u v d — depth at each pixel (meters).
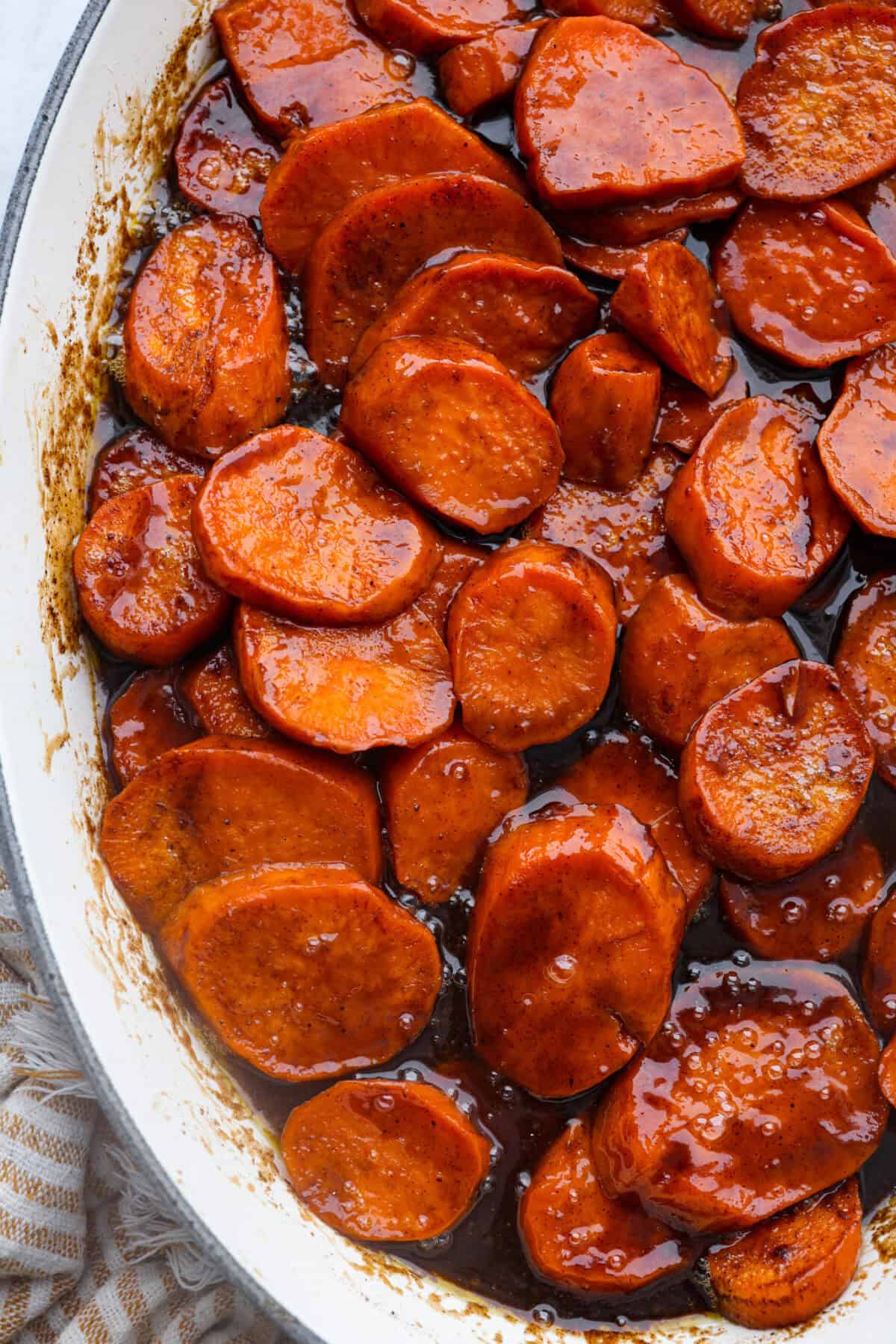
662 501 0.48
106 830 0.47
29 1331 0.50
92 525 0.47
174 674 0.48
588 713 0.48
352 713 0.47
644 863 0.46
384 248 0.48
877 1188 0.48
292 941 0.47
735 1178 0.47
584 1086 0.47
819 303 0.49
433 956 0.47
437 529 0.48
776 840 0.47
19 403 0.46
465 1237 0.48
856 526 0.49
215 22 0.49
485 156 0.48
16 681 0.45
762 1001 0.48
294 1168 0.47
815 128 0.49
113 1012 0.45
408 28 0.49
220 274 0.49
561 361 0.49
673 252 0.48
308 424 0.49
